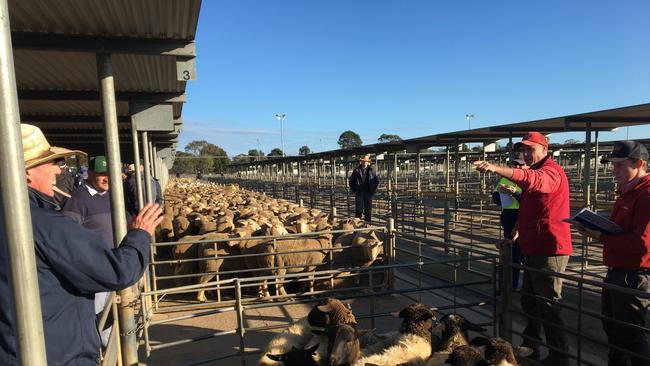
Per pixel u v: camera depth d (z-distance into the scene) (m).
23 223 1.35
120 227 3.77
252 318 6.43
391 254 7.37
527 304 4.53
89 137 14.66
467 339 4.02
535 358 4.43
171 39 4.21
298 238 7.45
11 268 1.36
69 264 2.00
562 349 4.14
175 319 4.37
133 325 3.84
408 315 3.96
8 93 1.29
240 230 7.79
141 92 6.74
